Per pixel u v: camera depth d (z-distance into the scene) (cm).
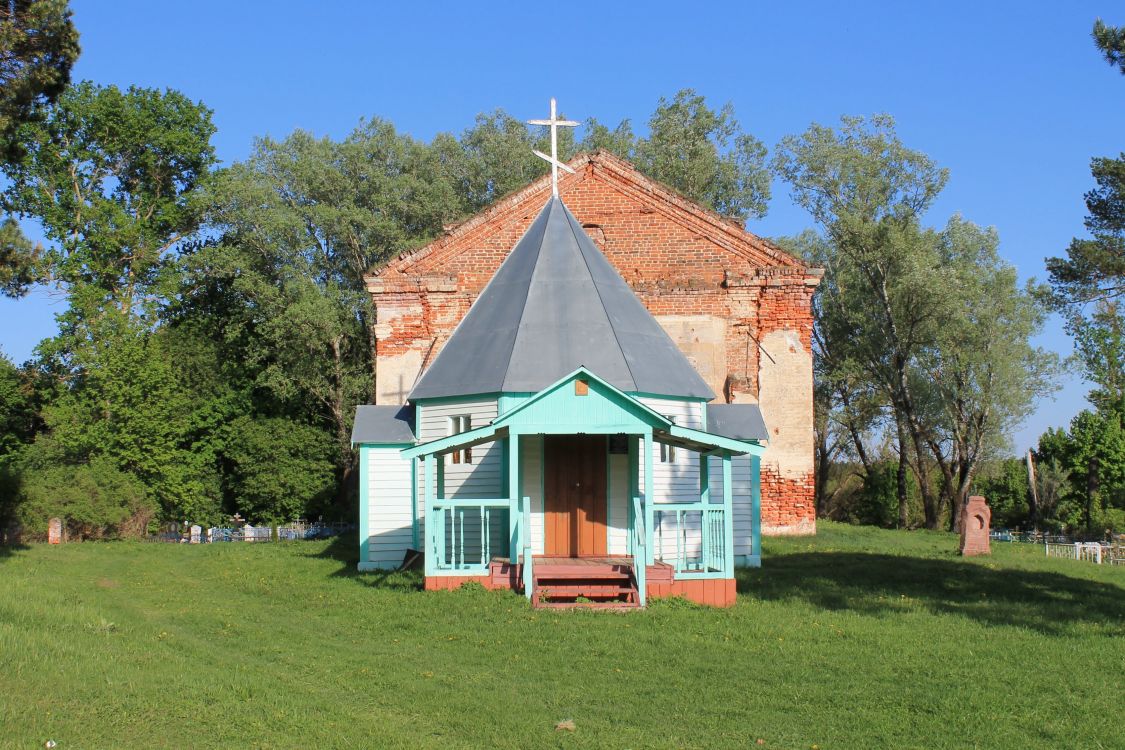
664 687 1190
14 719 970
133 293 4650
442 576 1756
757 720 1068
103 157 4612
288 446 4341
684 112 5444
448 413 2184
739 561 2272
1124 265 2627
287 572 2262
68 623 1456
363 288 4722
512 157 5369
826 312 5284
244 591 2005
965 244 4741
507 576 1747
